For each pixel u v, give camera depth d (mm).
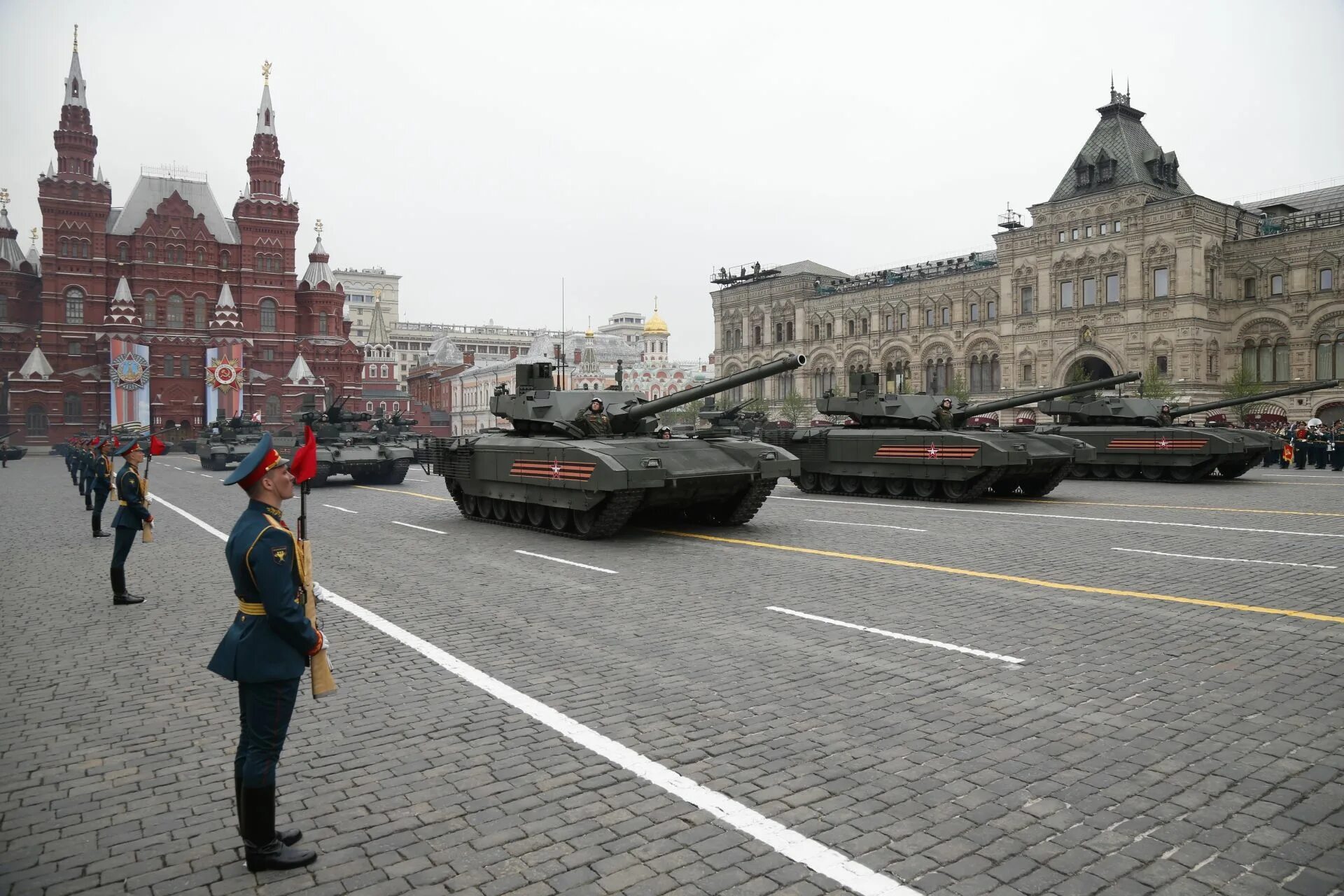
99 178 81500
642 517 20547
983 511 21000
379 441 34594
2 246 83938
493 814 5496
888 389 73875
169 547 16906
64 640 9867
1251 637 9211
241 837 4930
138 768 6328
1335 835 5102
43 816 5594
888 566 13617
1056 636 9359
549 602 11461
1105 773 5953
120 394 77875
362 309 181250
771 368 17094
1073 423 32500
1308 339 54844
